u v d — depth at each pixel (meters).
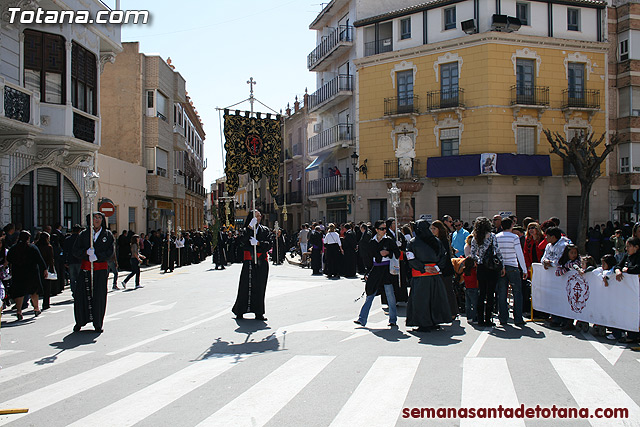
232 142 14.05
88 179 10.17
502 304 10.18
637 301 8.32
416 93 32.78
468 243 11.23
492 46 30.47
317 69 42.59
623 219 32.88
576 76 32.06
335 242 20.17
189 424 5.14
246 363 7.40
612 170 32.69
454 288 11.77
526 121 31.03
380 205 34.22
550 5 31.83
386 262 10.05
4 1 16.31
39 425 5.21
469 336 9.09
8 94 15.97
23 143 17.08
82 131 20.11
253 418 5.27
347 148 37.19
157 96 33.66
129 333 9.76
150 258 30.72
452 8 32.12
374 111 34.34
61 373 7.10
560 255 9.80
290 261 30.50
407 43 33.53
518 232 11.80
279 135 14.67
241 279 11.03
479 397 5.82
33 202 18.86
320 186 39.88
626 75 32.28
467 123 31.11
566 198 31.67
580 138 29.00
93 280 9.95
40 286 12.09
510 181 30.69
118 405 5.75
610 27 32.78
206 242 45.72
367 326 10.03
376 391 6.05
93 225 10.06
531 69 31.27
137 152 32.09
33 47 18.30
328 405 5.61
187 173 45.56
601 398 5.79
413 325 9.52
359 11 36.03
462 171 30.61
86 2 20.31
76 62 20.08
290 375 6.76
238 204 70.38
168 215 39.12
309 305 12.75
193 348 8.41
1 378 6.91
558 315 9.88
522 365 7.12
